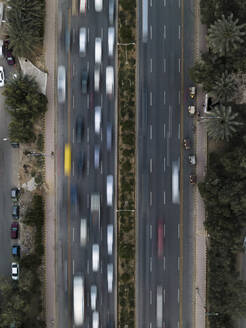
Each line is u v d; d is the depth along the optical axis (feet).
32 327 199.82
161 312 207.21
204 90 194.39
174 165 207.00
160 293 207.72
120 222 207.92
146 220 208.44
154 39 205.46
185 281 208.03
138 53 205.87
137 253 208.44
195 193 207.21
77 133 208.44
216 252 196.13
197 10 204.03
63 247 210.38
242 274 203.92
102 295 207.92
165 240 207.92
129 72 205.77
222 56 185.78
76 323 206.90
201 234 207.51
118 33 205.67
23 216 211.20
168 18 205.16
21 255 210.79
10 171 211.82
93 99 207.51
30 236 211.00
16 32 188.14
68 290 209.77
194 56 204.74
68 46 207.82
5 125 211.61
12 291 193.26
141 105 206.69
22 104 192.24
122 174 207.62
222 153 196.03
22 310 191.01
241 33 174.70
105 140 207.72
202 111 204.54
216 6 181.68
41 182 210.59
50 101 209.97
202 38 204.03
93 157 208.44
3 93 194.59
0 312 196.85
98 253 208.03
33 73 209.97
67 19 207.82
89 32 207.00
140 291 208.44
